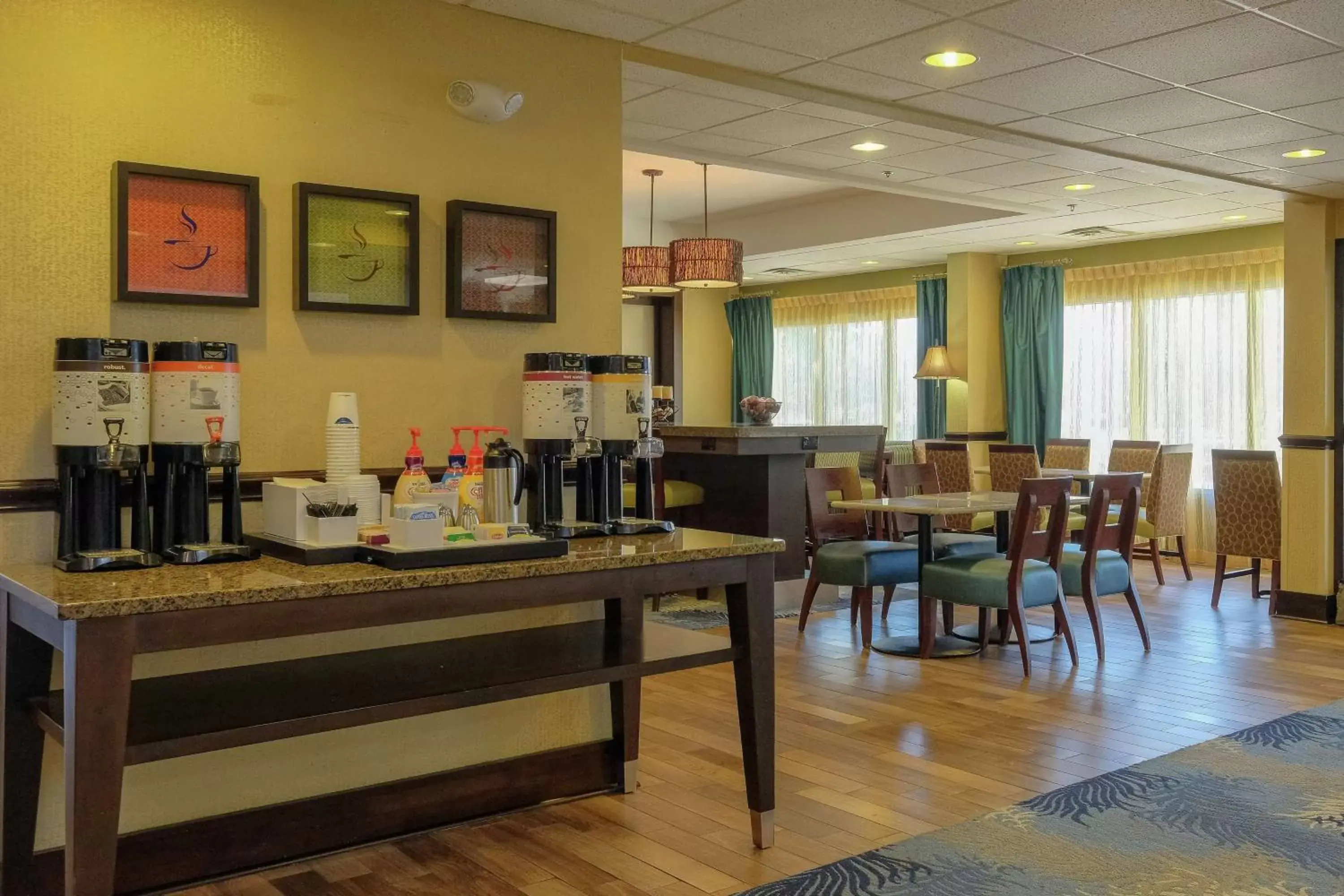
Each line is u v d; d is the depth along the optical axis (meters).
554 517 3.20
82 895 2.07
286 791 2.94
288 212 3.02
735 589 2.97
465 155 3.32
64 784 2.45
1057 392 9.47
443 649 2.95
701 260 7.54
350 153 3.11
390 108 3.18
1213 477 7.52
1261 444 8.38
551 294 3.45
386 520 2.90
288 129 3.01
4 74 2.63
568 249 3.54
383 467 3.18
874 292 11.10
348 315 3.12
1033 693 4.66
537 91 3.49
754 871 2.83
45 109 2.68
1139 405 9.03
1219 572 6.74
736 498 6.94
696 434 6.81
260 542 2.74
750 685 2.96
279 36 3.00
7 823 2.52
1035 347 9.62
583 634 3.14
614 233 3.65
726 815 3.26
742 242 9.85
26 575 2.39
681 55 3.96
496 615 3.29
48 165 2.68
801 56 4.00
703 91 4.62
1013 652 5.48
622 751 3.47
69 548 2.54
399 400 3.21
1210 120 4.91
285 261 3.01
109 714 2.08
